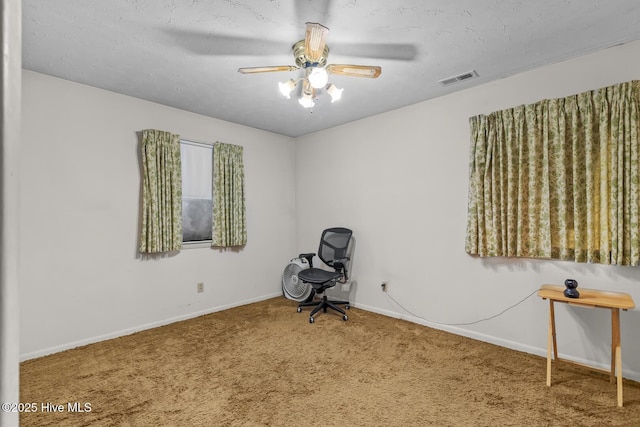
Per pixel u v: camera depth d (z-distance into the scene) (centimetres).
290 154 463
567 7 183
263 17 189
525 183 258
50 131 263
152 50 224
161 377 222
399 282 344
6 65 27
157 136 317
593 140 228
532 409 185
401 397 198
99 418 179
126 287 304
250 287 409
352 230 390
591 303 189
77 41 212
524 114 258
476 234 281
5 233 28
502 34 209
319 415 181
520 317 263
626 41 217
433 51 229
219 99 315
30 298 253
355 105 334
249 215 411
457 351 262
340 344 276
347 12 186
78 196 277
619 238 215
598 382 213
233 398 197
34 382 216
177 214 332
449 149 305
